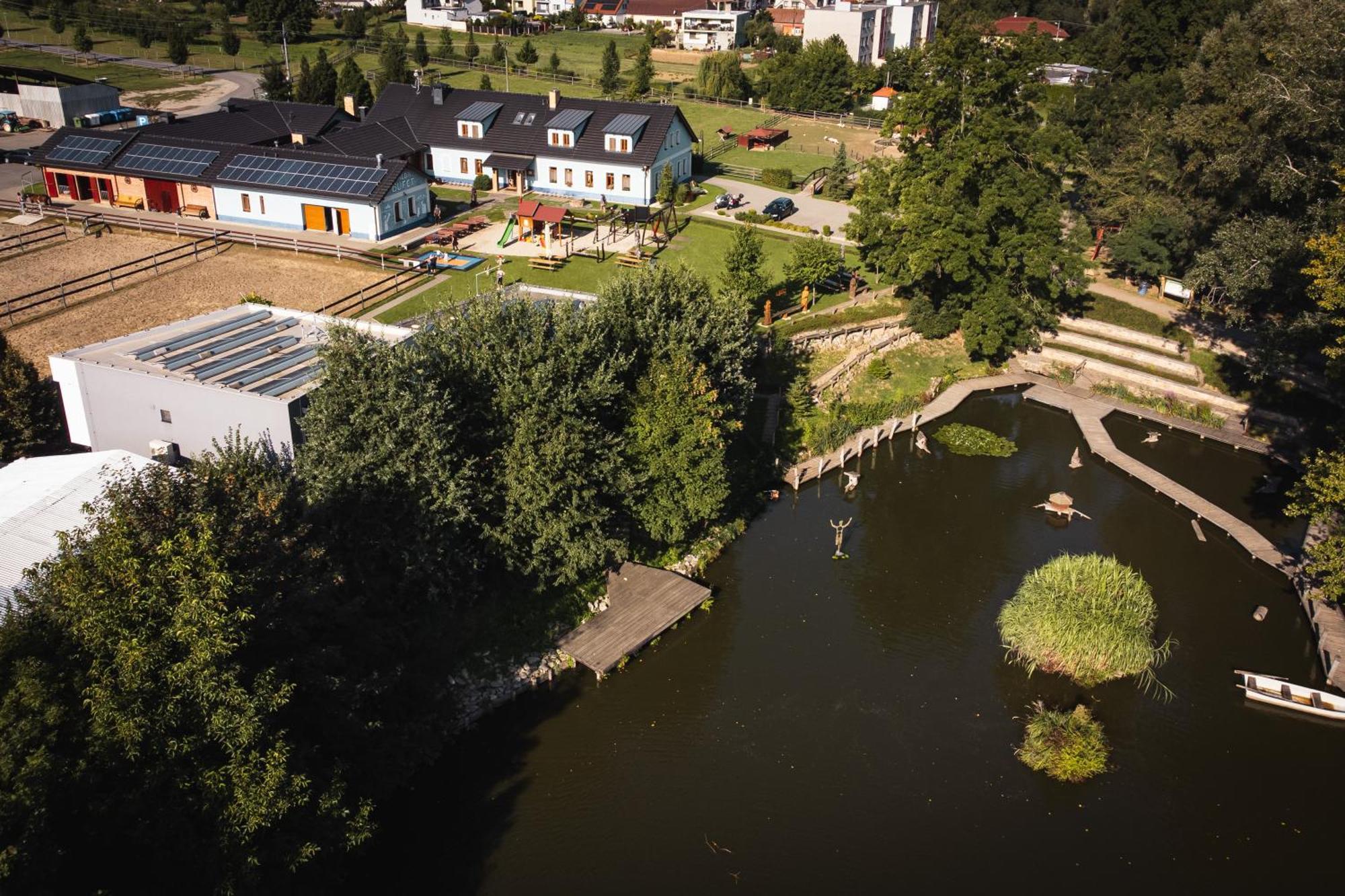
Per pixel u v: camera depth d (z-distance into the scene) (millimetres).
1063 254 63531
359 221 77375
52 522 34031
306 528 31516
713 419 43812
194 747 24125
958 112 64062
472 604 39500
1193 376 64688
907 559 47656
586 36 175500
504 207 88500
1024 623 40562
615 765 35438
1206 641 42469
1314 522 42750
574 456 38062
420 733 34219
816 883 31141
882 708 38344
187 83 126750
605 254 76688
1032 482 54906
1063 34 160875
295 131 94375
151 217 80938
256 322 49438
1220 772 35844
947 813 33906
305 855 25453
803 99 127250
